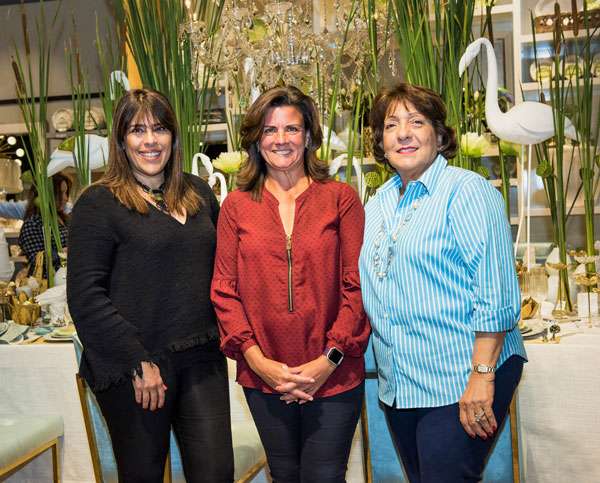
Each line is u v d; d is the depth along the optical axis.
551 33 3.50
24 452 2.12
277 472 1.65
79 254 1.57
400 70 3.07
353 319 1.59
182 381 1.66
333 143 2.59
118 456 1.63
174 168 1.71
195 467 1.65
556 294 2.70
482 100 2.72
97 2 4.43
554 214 2.74
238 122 2.60
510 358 1.51
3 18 4.57
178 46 2.49
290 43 2.42
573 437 2.02
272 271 1.59
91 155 2.60
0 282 2.72
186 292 1.64
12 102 4.66
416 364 1.50
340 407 1.59
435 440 1.47
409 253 1.48
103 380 1.55
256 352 1.57
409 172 1.58
